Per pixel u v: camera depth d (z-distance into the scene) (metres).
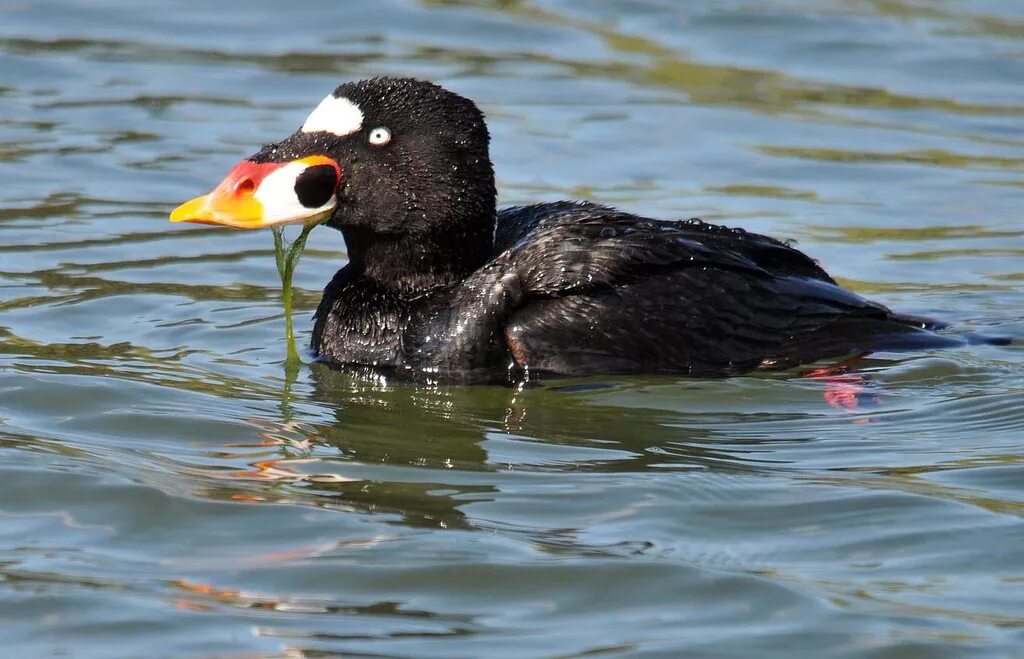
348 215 12.17
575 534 9.23
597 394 11.53
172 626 8.15
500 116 19.08
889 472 10.15
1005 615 8.27
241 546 9.05
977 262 14.99
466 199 12.17
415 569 8.77
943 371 11.82
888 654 7.91
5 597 8.40
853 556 8.96
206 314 13.52
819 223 16.16
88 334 12.87
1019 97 19.92
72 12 22.23
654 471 10.16
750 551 9.03
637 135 18.67
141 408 11.21
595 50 21.36
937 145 18.47
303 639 8.05
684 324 11.80
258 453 10.47
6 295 13.71
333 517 9.42
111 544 9.07
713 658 7.88
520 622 8.27
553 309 11.81
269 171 11.96
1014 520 9.36
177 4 22.70
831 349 11.98
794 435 10.86
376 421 11.13
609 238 12.08
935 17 22.47
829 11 22.59
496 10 22.67
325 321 12.54
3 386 11.51
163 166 17.33
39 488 9.76
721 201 16.77
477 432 10.93
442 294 12.22
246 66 20.58
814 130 18.89
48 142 17.94
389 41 21.53
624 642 8.03
